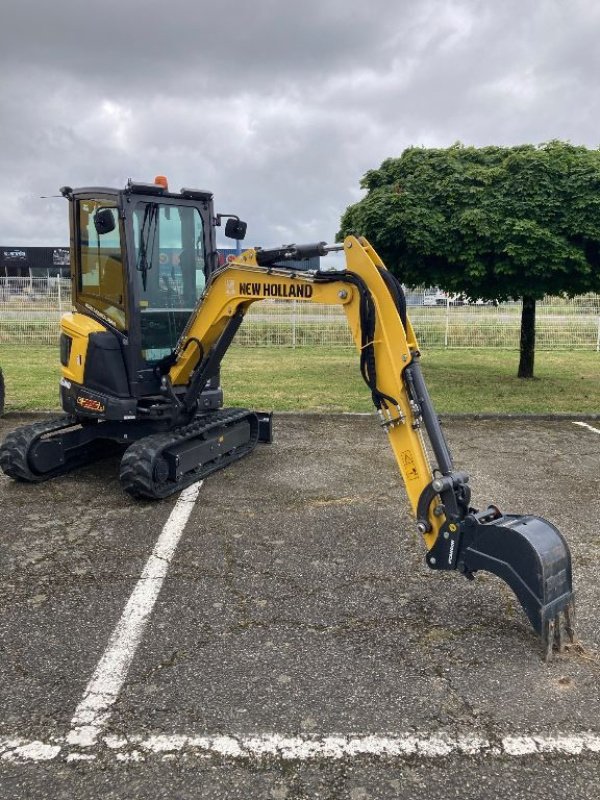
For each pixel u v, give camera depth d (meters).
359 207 11.27
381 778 2.67
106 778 2.66
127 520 5.37
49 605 4.00
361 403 10.27
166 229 6.14
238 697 3.15
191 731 2.92
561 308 19.38
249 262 5.41
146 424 6.39
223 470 6.79
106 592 4.16
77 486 6.24
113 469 6.80
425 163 11.11
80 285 6.34
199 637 3.66
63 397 6.52
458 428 8.86
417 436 3.99
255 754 2.79
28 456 6.09
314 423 9.05
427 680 3.29
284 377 13.05
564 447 7.86
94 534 5.09
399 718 3.02
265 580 4.35
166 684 3.25
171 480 5.96
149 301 6.07
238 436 7.16
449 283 11.08
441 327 19.48
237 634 3.70
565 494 6.13
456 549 3.76
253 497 5.95
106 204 5.84
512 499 5.98
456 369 14.34
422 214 10.38
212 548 4.84
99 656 3.47
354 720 3.00
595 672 3.37
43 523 5.30
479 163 11.34
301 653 3.52
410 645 3.60
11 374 12.98
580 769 2.72
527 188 10.30
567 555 3.59
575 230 10.03
